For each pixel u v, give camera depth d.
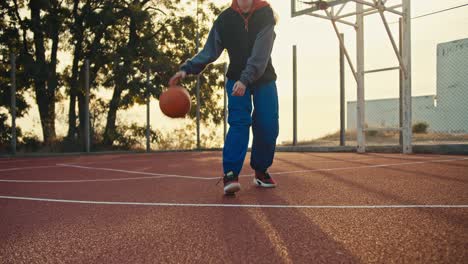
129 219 2.21
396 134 17.19
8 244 1.77
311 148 11.11
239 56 3.12
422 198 2.66
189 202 2.71
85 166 6.91
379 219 2.04
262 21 3.06
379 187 3.23
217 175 4.71
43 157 11.48
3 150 13.05
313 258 1.45
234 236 1.78
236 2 3.18
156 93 14.60
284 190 3.21
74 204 2.75
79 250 1.64
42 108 14.11
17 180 4.52
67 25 15.08
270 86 3.25
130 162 7.93
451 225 1.88
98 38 15.43
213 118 16.14
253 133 3.33
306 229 1.87
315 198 2.77
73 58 15.52
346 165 5.61
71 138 14.04
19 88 14.13
